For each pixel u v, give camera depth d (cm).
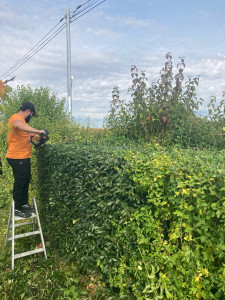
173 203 262
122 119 670
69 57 1805
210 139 571
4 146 999
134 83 651
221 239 229
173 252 275
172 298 268
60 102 1246
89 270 393
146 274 297
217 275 237
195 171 261
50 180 526
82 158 402
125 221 323
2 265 443
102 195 359
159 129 621
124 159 333
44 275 415
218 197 231
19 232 561
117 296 347
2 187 870
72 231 437
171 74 614
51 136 777
